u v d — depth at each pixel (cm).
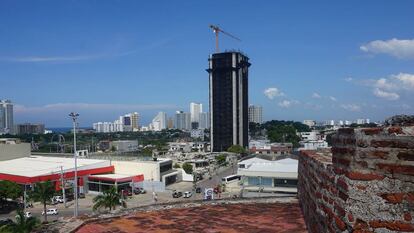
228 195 5531
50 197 4478
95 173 6900
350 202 353
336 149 401
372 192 334
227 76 12600
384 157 329
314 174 552
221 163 9900
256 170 5244
